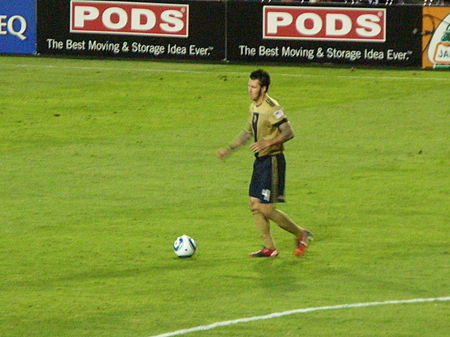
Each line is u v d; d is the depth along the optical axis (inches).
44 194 2410.2
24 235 2068.2
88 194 2411.4
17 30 4146.2
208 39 4072.3
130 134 3051.2
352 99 3516.2
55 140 2974.9
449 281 1765.5
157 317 1561.3
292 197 2405.3
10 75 3806.6
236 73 3880.4
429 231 2126.0
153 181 2539.4
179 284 1742.1
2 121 3189.0
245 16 4045.3
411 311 1595.7
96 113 3304.6
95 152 2837.1
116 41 4114.2
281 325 1524.4
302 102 3472.0
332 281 1765.5
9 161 2731.3
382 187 2500.0
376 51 4005.9
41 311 1590.8
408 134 3070.9
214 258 1914.4
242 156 2815.0
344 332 1493.6
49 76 3806.6
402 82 3762.3
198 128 3125.0
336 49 4023.1
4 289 1708.9
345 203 2353.6
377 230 2132.1
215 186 2496.3
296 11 4018.2
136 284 1740.9
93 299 1654.8
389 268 1850.4
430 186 2513.5
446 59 3986.2
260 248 1989.4
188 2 4065.0
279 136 1827.0
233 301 1646.2
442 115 3299.7
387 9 3983.8
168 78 3789.4
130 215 2234.3
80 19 4114.2
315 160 2773.1
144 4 4082.2
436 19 3969.0
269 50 4047.7
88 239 2039.9
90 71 3900.1
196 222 2180.1
